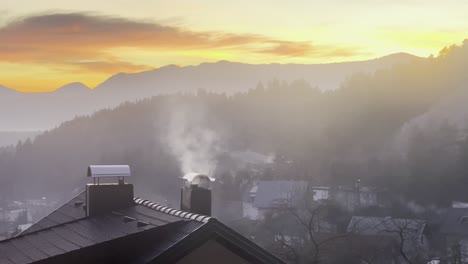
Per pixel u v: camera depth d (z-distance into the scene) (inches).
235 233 362.3
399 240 1644.9
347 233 1528.1
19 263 371.2
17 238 442.0
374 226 1782.7
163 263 339.9
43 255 379.9
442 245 1987.0
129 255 374.3
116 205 497.4
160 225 381.7
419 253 1609.3
